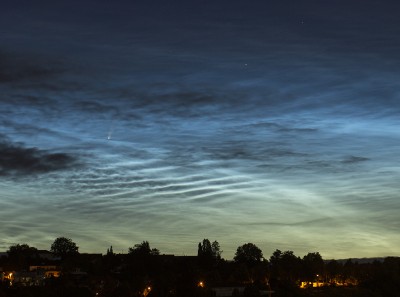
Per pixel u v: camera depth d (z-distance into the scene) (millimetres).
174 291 134125
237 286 148000
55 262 191875
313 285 182125
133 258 183750
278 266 187125
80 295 122938
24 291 114750
